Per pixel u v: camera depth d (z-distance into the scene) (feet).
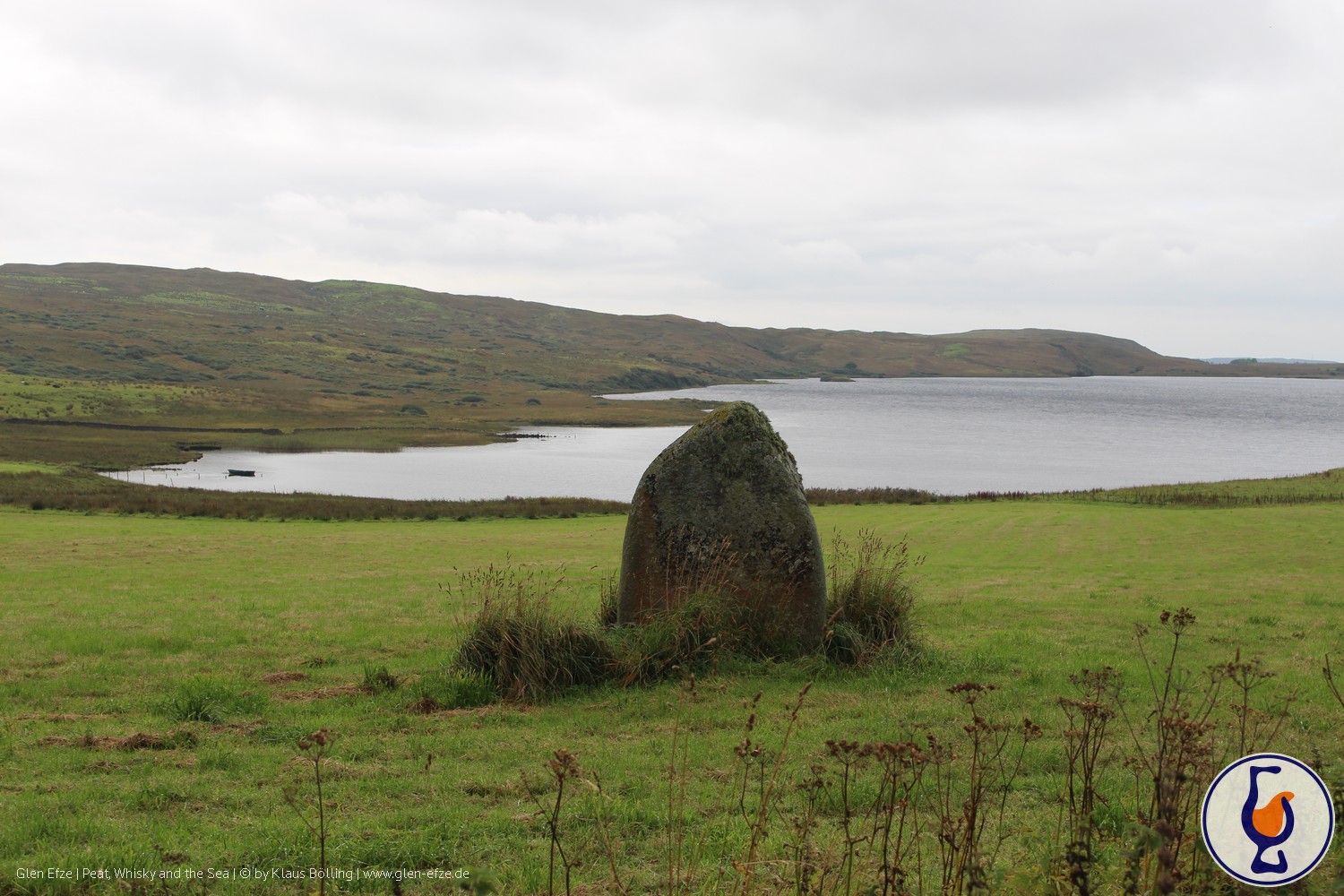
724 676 36.22
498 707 32.94
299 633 49.29
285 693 35.81
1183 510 149.38
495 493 236.63
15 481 195.52
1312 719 28.86
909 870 17.95
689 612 37.70
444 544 110.01
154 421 406.62
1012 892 16.47
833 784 23.59
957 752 26.40
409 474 273.13
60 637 47.21
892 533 119.55
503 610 37.01
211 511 150.51
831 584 44.68
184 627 50.93
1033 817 21.17
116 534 116.06
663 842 20.02
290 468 286.66
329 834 20.36
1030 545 106.93
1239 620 52.06
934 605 59.47
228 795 23.26
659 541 39.09
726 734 29.09
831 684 35.81
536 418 496.23
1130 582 73.87
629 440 391.86
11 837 19.97
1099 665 39.06
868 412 586.45
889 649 39.37
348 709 32.86
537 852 19.49
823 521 137.90
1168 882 11.80
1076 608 57.57
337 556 96.22
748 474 39.17
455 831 20.65
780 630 38.50
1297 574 77.30
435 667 40.22
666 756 26.66
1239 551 96.32
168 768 25.79
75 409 411.95
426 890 17.84
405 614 57.16
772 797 22.67
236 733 29.58
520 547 107.14
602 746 27.99
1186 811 15.57
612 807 22.03
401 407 515.50
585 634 36.32
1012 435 430.20
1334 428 485.97
